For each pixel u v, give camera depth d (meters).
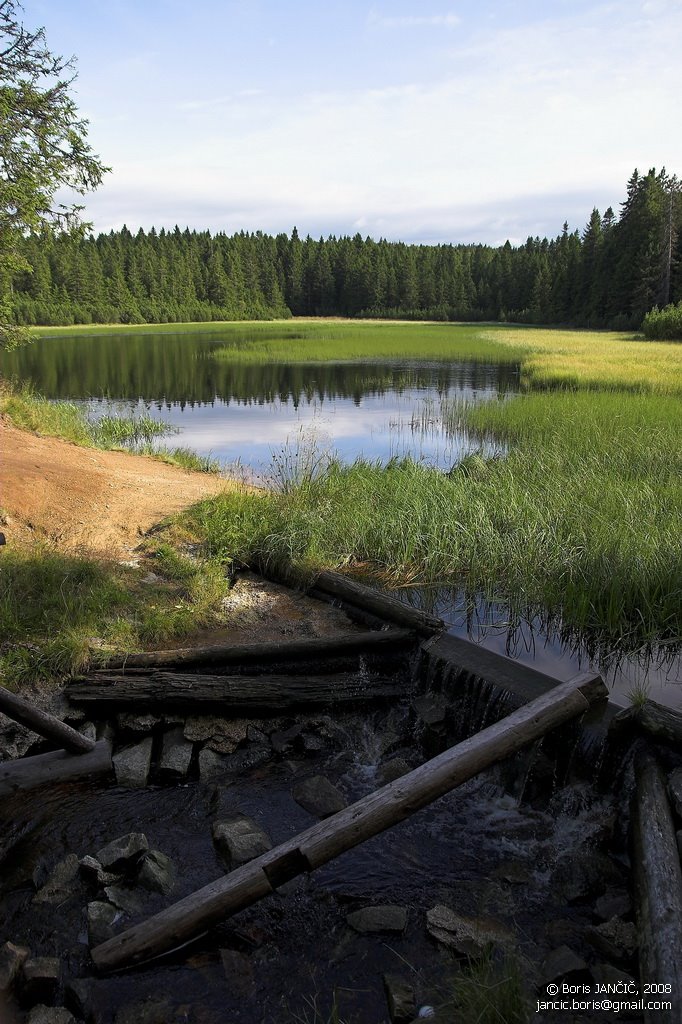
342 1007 3.42
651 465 12.12
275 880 3.86
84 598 7.23
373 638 6.55
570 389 23.53
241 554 8.84
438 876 4.31
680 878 3.77
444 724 5.86
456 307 133.00
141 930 3.62
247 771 5.32
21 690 5.86
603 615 7.20
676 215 67.94
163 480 12.32
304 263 144.50
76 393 28.50
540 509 9.62
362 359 44.47
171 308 118.81
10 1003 3.42
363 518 9.38
